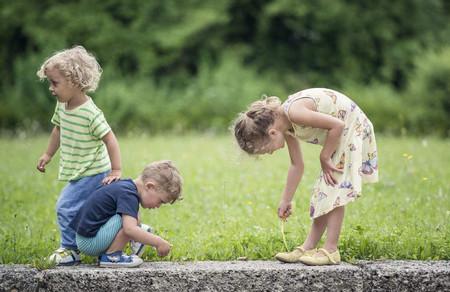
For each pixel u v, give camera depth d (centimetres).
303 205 1051
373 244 762
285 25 3666
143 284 672
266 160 1688
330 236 710
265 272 675
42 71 757
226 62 3256
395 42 3606
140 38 3384
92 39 3347
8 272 670
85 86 755
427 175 1336
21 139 2423
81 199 764
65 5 3366
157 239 698
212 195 1177
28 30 3316
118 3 3428
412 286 674
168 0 3438
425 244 764
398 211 975
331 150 702
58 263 740
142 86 3153
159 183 714
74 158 768
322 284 675
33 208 1110
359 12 3541
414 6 3609
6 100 3075
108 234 700
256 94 3119
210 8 3447
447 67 2847
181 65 3541
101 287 671
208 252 779
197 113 3028
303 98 713
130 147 1988
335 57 3656
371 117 2948
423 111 2866
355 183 703
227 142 2192
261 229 858
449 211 931
